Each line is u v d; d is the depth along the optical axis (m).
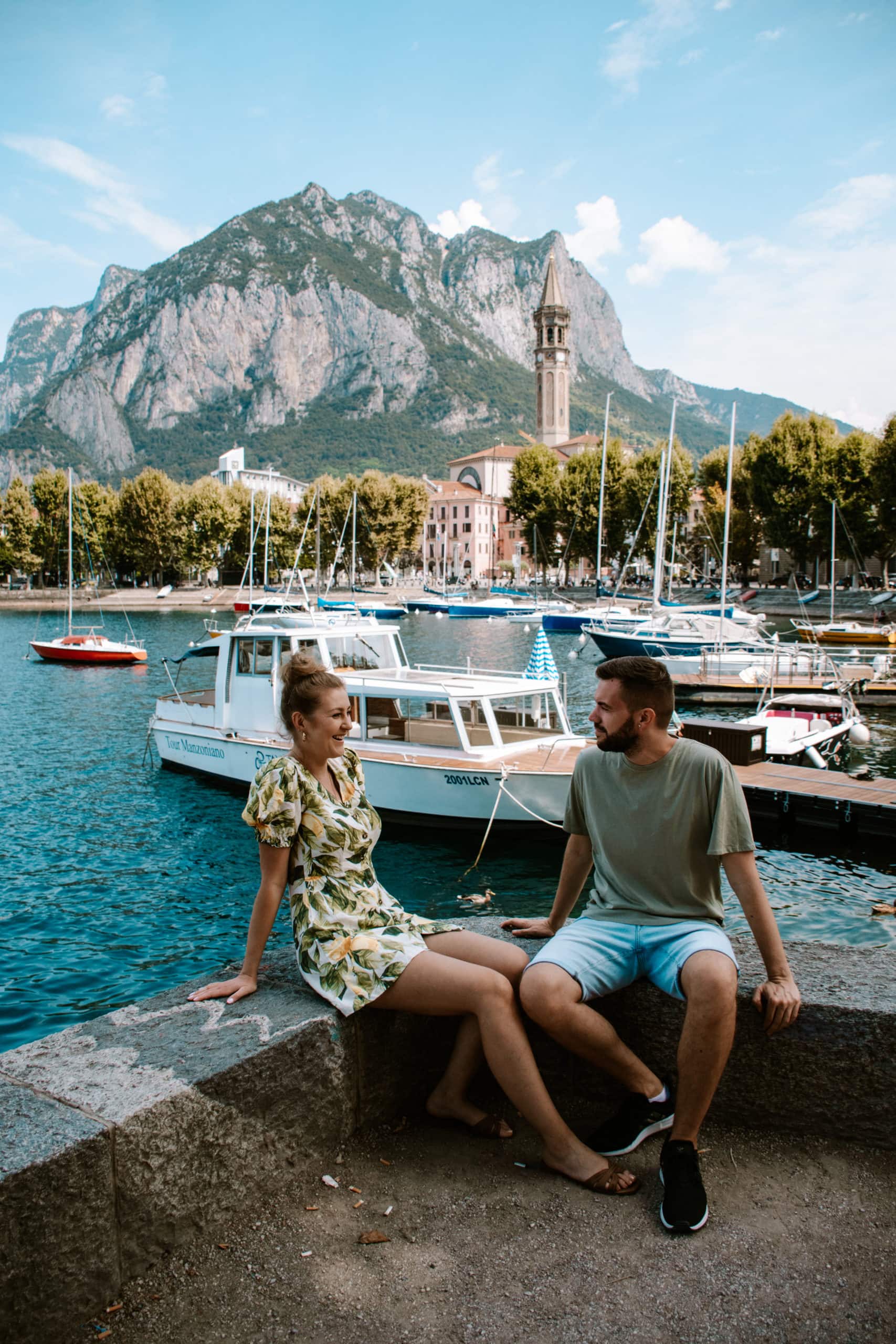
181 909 12.55
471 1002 3.13
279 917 12.20
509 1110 3.62
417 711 15.49
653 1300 2.56
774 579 84.69
